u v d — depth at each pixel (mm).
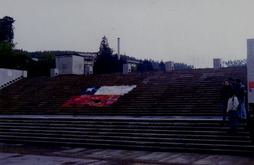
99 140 12969
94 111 19625
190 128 12570
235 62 44719
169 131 12617
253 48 14578
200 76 23516
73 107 20844
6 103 23625
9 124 16156
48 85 27312
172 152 11188
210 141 11367
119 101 20797
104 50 64562
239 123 12195
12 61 47469
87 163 9352
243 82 20219
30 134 14742
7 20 58500
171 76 24938
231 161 9250
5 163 9516
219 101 17625
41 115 19719
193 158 9875
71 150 12031
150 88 22500
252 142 9641
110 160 9812
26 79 30578
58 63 33125
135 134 12883
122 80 25953
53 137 14180
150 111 18078
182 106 17859
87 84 26203
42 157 10508
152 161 9539
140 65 70812
